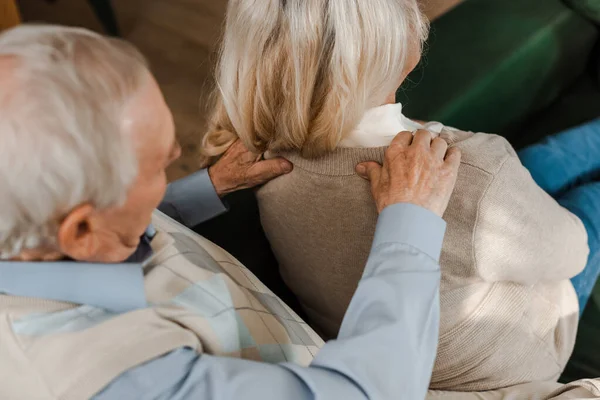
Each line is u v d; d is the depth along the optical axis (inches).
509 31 56.2
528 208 29.0
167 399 20.7
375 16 24.7
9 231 18.8
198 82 85.7
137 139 19.6
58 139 17.5
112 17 89.9
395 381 23.2
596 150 50.3
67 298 21.5
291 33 25.0
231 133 34.6
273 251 38.9
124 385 20.0
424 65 54.1
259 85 27.3
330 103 26.4
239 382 20.9
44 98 17.4
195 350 22.4
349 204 29.4
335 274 33.2
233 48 27.5
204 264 27.7
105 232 21.2
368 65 25.8
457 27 57.1
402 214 26.1
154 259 26.1
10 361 20.1
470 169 27.6
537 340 36.0
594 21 58.1
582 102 62.1
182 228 31.2
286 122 27.9
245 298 28.1
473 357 33.7
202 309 24.9
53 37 18.8
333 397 21.6
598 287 47.3
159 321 22.1
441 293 30.4
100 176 18.6
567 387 33.7
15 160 17.3
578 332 45.2
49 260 21.5
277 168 30.9
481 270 29.2
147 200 21.5
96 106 18.2
